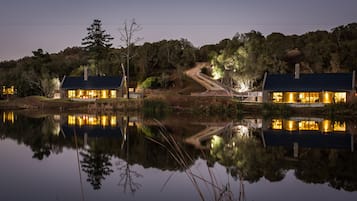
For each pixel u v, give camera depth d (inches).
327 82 1905.8
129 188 462.0
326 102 1862.7
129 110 2016.5
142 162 621.9
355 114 1589.6
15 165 600.4
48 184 483.8
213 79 2984.7
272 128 1134.4
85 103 2185.0
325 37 3531.0
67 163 618.8
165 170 560.7
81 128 1159.6
